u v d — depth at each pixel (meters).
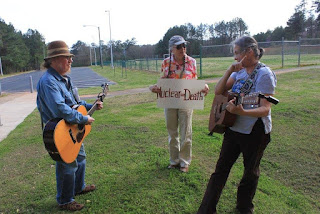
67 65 2.78
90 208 3.06
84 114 2.98
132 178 3.70
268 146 4.70
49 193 3.44
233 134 2.67
